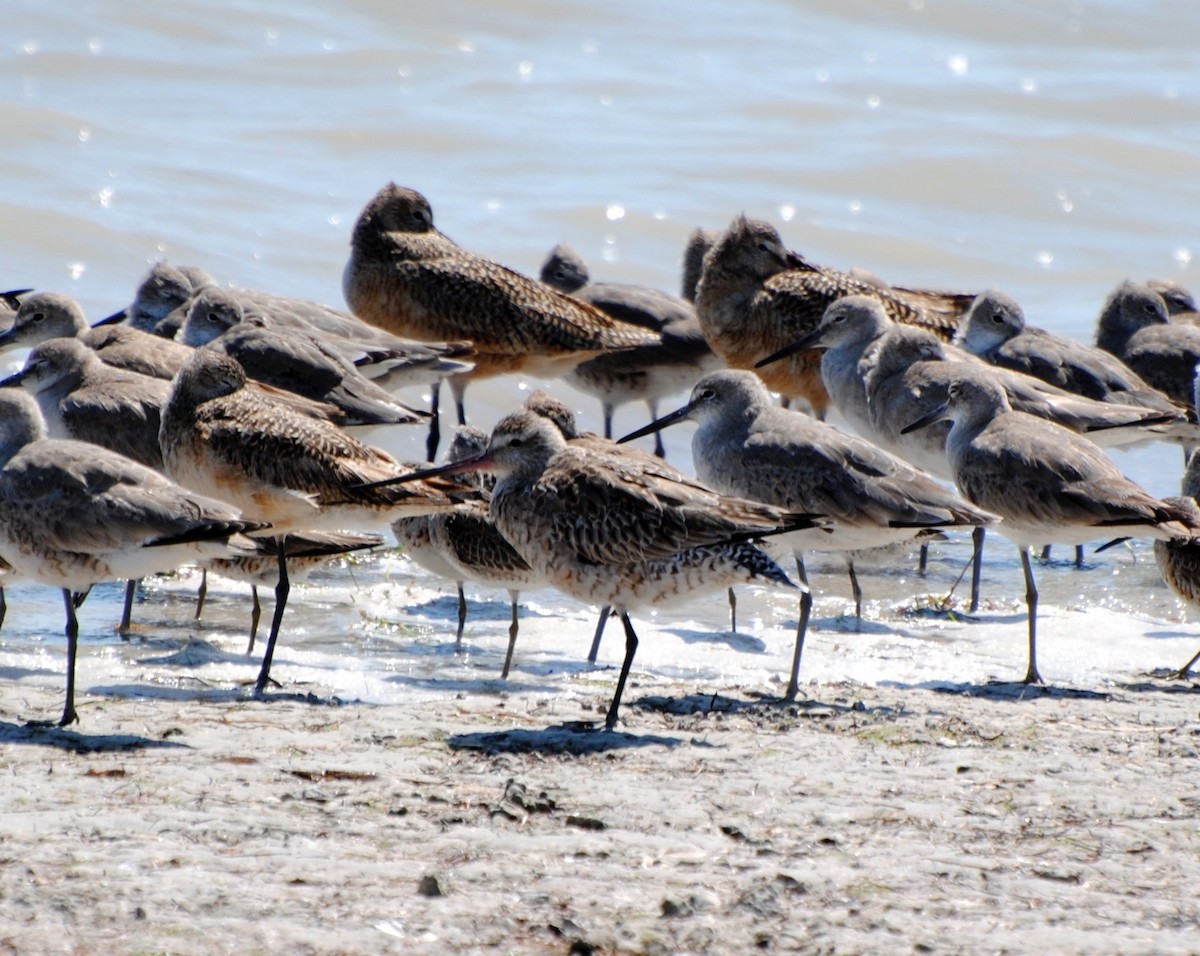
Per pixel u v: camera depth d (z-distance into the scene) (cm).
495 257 2912
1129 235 3266
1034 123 3741
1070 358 1986
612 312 2373
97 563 1198
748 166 3372
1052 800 1061
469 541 1439
